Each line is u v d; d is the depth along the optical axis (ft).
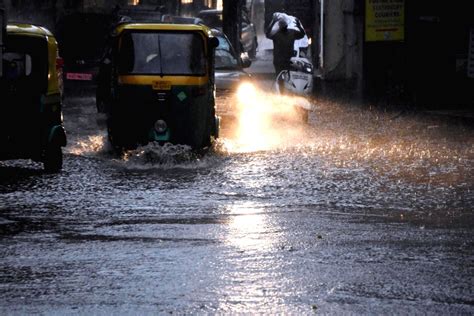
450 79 165.99
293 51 223.51
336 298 52.19
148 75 115.75
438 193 88.53
